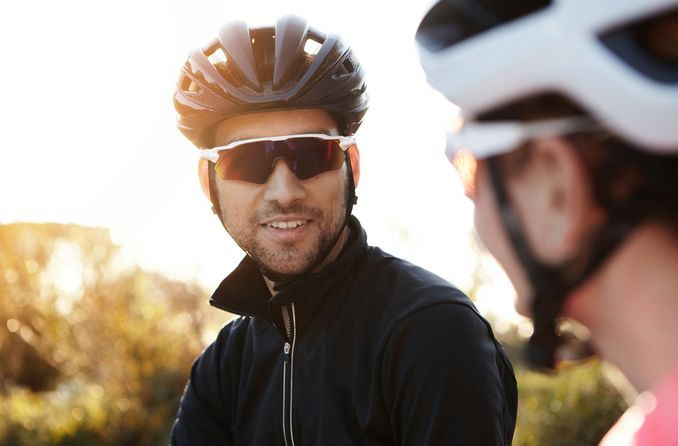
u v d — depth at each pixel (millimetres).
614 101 606
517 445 4867
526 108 668
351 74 1842
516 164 688
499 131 683
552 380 5055
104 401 7277
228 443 1964
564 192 653
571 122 647
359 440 1682
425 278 1722
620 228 636
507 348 5574
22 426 7059
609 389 4742
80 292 8125
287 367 1803
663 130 594
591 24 611
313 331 1774
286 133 1785
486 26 681
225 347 1988
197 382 2021
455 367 1549
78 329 8078
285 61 1776
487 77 668
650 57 603
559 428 4801
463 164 768
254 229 1798
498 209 701
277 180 1755
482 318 1657
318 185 1769
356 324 1722
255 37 1885
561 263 664
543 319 690
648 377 651
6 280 8492
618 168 631
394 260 1807
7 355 8719
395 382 1618
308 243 1771
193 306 7734
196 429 1992
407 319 1623
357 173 1900
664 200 620
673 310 626
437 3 732
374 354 1657
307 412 1751
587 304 678
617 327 663
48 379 8812
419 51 731
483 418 1530
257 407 1874
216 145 1875
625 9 601
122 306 7914
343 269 1767
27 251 8484
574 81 624
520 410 5035
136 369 7391
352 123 1886
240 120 1816
